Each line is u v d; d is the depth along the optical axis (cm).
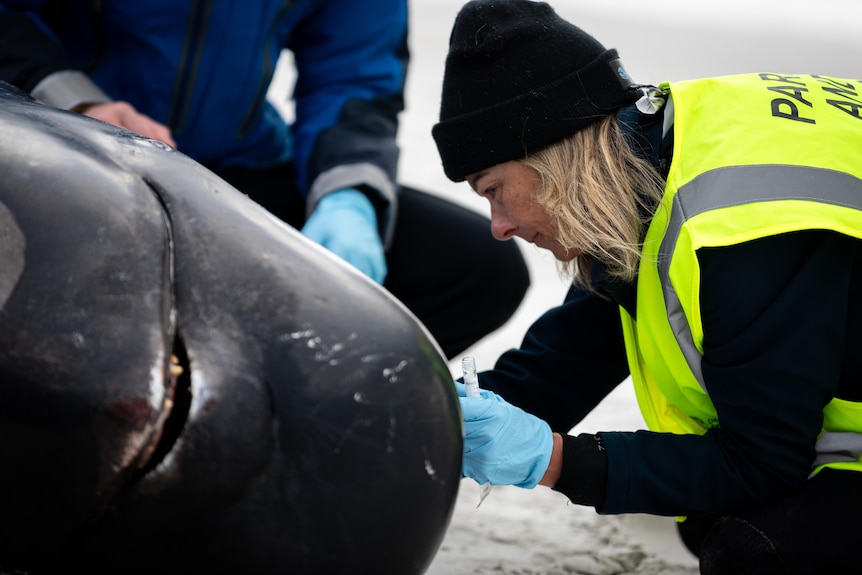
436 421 155
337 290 156
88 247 151
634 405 358
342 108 319
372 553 153
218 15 297
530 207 200
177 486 146
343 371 150
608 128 195
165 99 303
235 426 146
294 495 148
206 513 147
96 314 147
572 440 198
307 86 329
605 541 264
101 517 148
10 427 148
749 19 1730
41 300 148
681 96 198
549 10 196
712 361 190
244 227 158
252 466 146
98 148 164
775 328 183
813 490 197
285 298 152
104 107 270
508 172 198
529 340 239
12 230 153
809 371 184
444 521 159
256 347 149
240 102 310
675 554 258
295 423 148
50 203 154
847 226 181
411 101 827
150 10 294
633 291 206
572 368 234
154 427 144
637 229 197
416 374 154
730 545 202
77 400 145
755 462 192
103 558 151
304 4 314
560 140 193
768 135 189
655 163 197
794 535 195
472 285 335
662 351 200
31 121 168
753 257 184
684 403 211
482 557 249
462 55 195
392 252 333
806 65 1142
